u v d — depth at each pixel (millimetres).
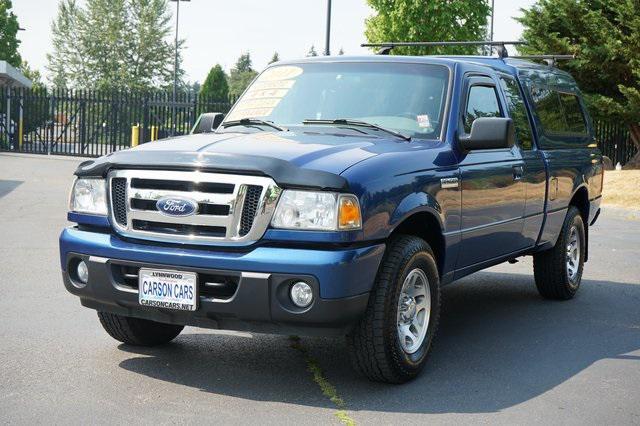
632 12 25312
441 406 4699
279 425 4285
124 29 91500
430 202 5184
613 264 10453
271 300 4500
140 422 4258
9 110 32250
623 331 6781
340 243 4535
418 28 32219
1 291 7355
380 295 4789
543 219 7199
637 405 4836
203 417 4371
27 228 11273
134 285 4910
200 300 4633
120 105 30781
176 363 5387
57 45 91812
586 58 26625
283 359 5578
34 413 4336
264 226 4551
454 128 5750
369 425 4336
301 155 4758
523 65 7609
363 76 6121
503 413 4609
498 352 5992
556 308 7680
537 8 27938
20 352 5492
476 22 32562
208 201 4641
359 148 5070
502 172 6234
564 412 4664
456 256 5684
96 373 5098
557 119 7875
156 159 4797
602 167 8953
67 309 6781
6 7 62594
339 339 6172
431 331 5281
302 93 6156
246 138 5227
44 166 23641
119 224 4918
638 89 27016
